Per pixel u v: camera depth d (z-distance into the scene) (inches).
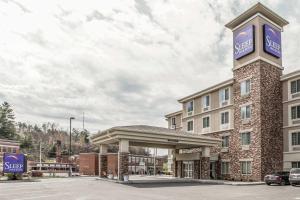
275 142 1520.7
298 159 1443.2
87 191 910.4
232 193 880.3
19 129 6761.8
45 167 2817.4
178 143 1524.4
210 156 1770.4
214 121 1813.5
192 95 2003.0
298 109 1486.2
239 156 1594.5
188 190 972.6
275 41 1627.7
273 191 951.0
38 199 701.3
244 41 1640.0
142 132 1368.1
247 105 1579.7
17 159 1620.3
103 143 1621.6
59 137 7066.9
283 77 1565.0
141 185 1173.1
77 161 3272.6
